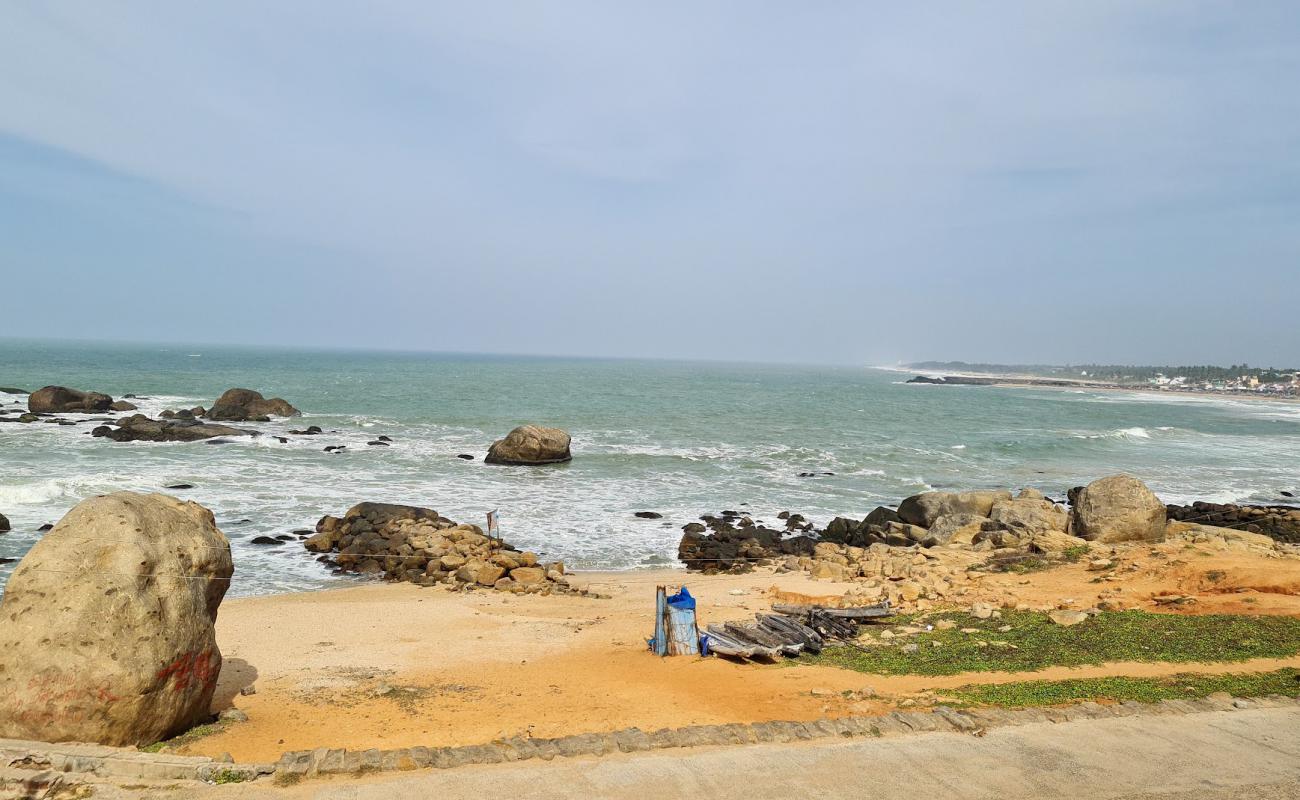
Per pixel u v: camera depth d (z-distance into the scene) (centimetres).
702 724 1188
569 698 1364
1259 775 977
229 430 5294
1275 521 3403
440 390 10544
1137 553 2356
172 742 1097
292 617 2005
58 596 1029
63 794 877
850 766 1003
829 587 2339
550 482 4250
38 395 6075
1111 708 1189
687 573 2752
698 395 12094
